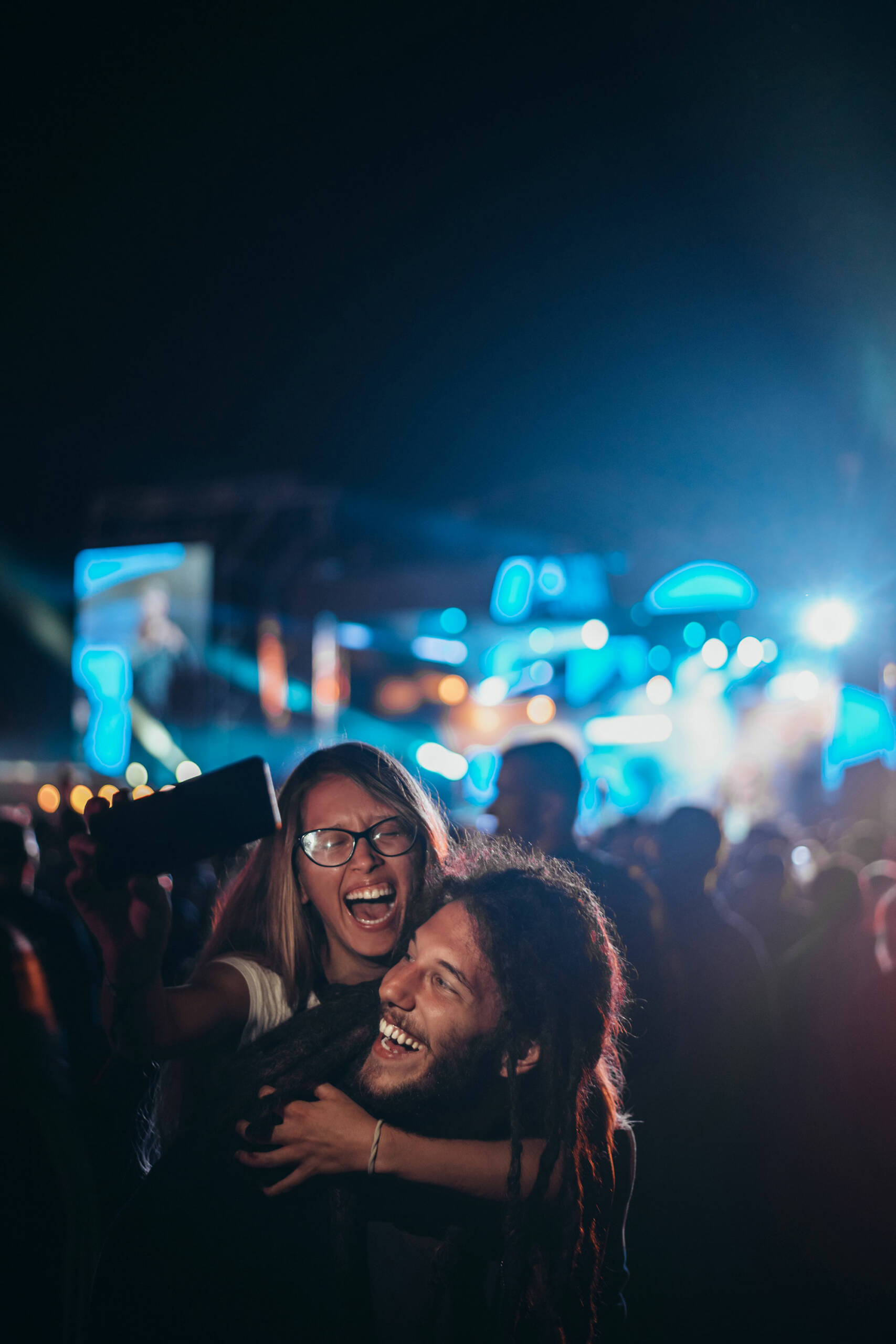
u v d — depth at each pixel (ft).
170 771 39.55
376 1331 4.05
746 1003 10.05
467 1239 4.13
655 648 39.78
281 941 4.95
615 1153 4.67
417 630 45.52
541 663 42.78
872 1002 13.19
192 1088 4.74
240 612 40.86
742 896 14.55
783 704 36.55
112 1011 3.98
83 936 11.43
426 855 5.21
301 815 5.12
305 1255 4.00
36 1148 7.09
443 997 4.06
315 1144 3.90
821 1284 11.05
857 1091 13.12
